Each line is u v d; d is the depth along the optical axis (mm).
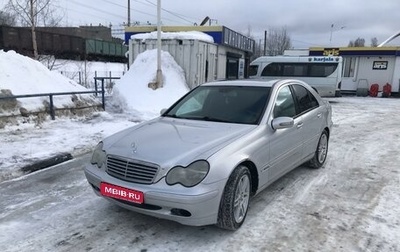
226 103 4477
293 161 4645
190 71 13547
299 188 4746
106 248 3186
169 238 3369
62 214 3877
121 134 4027
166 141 3555
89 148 6730
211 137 3621
